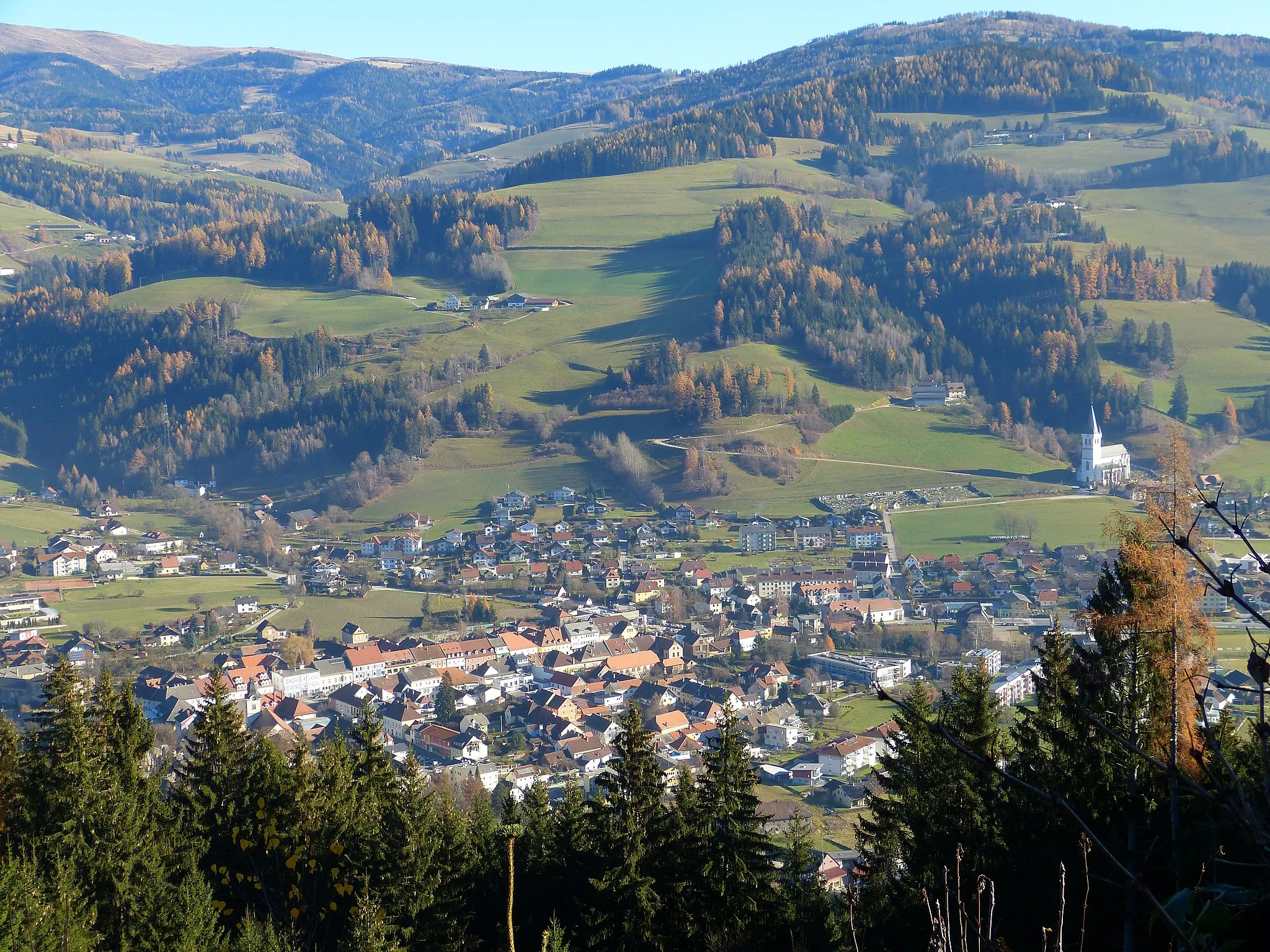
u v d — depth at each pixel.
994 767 10.67
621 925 61.94
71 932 53.84
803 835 90.00
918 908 57.97
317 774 82.06
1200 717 11.68
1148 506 49.88
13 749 79.81
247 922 61.62
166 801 85.00
